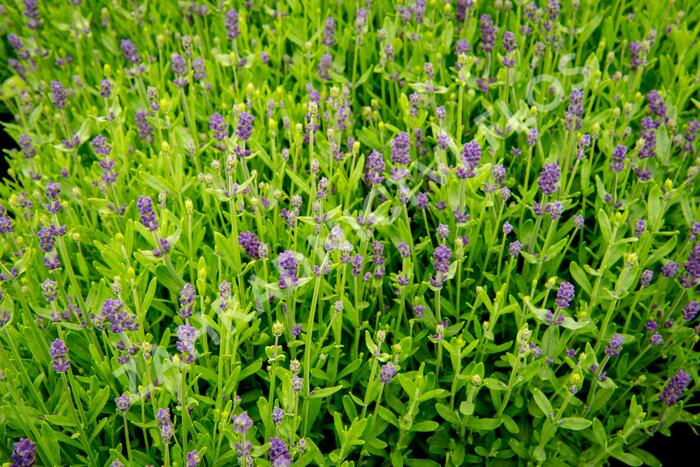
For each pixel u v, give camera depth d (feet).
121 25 2.93
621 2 2.71
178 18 2.99
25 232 2.26
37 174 2.37
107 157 2.11
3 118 3.18
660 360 2.22
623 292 1.89
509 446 2.02
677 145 2.30
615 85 2.34
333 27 2.49
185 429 1.73
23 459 1.60
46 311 1.87
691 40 2.51
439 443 1.98
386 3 2.81
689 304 2.00
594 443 2.00
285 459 1.58
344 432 1.74
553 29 2.44
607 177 2.26
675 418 2.01
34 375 1.97
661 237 2.28
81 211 2.38
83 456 1.88
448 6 2.44
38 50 2.76
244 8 2.92
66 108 2.75
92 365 1.97
